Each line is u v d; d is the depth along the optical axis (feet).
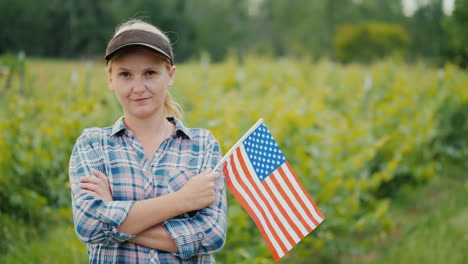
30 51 118.73
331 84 36.81
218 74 34.73
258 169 7.22
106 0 134.82
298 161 14.29
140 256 6.14
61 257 12.53
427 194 21.71
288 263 14.03
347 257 15.23
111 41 6.37
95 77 30.83
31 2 117.60
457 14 74.38
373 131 21.40
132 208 6.02
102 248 6.30
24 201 13.88
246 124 14.85
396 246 15.88
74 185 6.29
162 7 146.00
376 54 138.10
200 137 6.88
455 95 27.66
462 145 27.50
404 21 193.88
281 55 184.34
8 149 14.08
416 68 40.11
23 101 17.74
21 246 12.88
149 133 6.63
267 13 196.34
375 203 16.89
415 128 21.79
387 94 29.53
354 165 15.94
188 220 6.30
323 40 178.91
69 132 15.11
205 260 6.57
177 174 6.45
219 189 6.70
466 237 16.43
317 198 14.03
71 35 124.16
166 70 6.59
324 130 17.78
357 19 186.50
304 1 189.26
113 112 14.84
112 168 6.36
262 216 7.07
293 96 23.35
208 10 179.32
